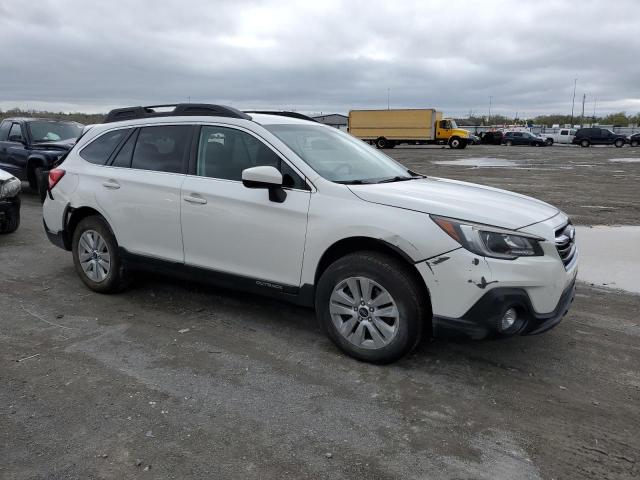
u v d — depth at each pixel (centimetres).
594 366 399
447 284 353
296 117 532
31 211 1047
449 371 386
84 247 547
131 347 423
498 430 316
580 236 866
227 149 453
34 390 356
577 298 555
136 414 329
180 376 377
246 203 427
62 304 520
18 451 292
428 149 4959
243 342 434
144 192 489
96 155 544
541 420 327
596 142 5362
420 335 375
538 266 352
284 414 330
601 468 283
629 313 511
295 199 407
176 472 276
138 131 517
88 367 389
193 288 566
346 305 396
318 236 394
